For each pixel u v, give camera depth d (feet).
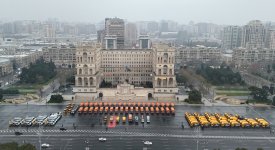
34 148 602.44
